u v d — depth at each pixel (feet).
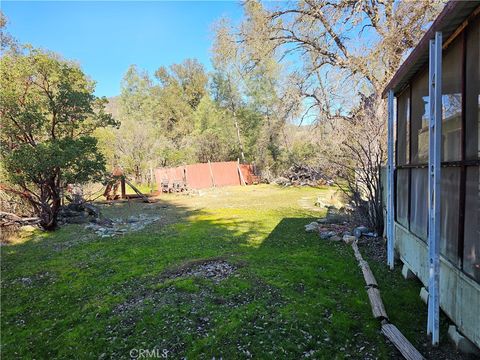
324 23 38.75
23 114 21.97
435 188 7.69
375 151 20.75
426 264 10.37
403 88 13.47
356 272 13.41
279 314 9.81
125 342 8.89
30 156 21.59
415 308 10.03
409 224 12.53
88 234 23.36
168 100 99.55
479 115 6.65
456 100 7.77
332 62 41.83
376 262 14.84
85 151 24.67
